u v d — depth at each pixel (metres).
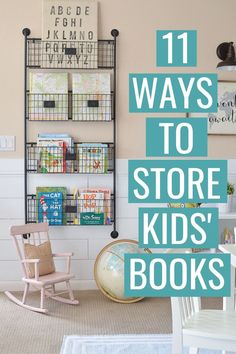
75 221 4.96
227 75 5.05
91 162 4.94
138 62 5.00
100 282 4.71
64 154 4.90
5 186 4.96
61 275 4.53
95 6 4.94
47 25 4.91
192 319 2.63
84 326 3.97
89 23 4.93
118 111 5.01
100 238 5.04
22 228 4.57
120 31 4.99
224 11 5.04
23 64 4.95
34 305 4.48
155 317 4.19
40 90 4.89
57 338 3.72
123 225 5.03
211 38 5.03
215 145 5.04
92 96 4.92
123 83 5.01
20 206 4.98
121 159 5.02
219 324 2.55
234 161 5.05
